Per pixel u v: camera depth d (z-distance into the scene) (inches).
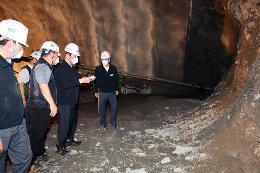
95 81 247.3
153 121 270.1
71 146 219.1
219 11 335.9
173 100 329.4
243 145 167.2
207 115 241.3
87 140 231.0
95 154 206.1
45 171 183.2
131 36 385.4
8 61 131.6
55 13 410.6
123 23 383.9
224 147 176.4
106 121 279.3
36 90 166.2
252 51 223.3
